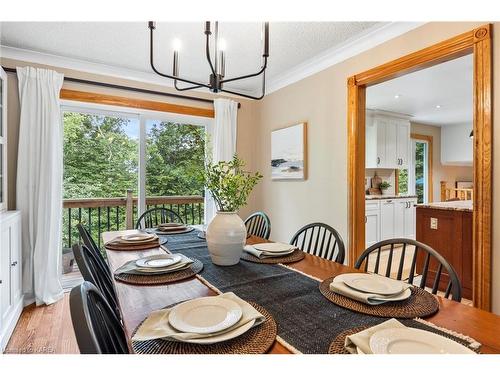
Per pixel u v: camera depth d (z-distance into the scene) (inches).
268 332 32.4
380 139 204.7
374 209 183.2
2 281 82.2
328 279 49.9
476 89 70.9
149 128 139.1
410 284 48.9
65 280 123.9
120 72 124.3
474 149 71.4
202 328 31.4
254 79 138.6
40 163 106.9
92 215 131.5
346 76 107.4
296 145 130.1
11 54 106.2
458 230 115.4
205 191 151.8
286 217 137.9
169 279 50.3
